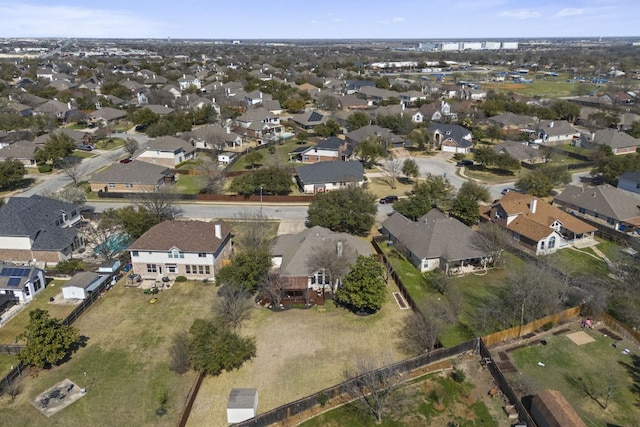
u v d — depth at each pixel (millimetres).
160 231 57281
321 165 89875
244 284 49844
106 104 156500
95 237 65812
